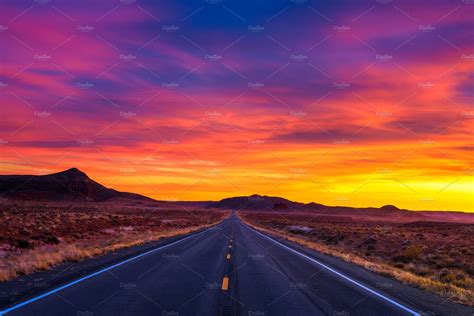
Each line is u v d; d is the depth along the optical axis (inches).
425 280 607.2
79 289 464.1
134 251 938.1
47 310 362.6
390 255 1232.8
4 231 1208.2
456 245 1556.3
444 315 386.9
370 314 379.9
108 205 6939.0
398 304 428.1
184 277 577.3
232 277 589.9
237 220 4173.2
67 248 864.9
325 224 3732.8
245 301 423.2
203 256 869.2
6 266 642.8
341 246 1512.1
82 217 2325.3
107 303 396.5
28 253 839.7
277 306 403.2
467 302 465.1
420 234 2144.4
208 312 370.0
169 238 1453.0
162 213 5265.8
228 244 1216.2
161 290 472.4
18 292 440.1
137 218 3068.4
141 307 383.9
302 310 388.5
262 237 1619.1
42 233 1348.4
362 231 2340.1
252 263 770.2
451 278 743.1
